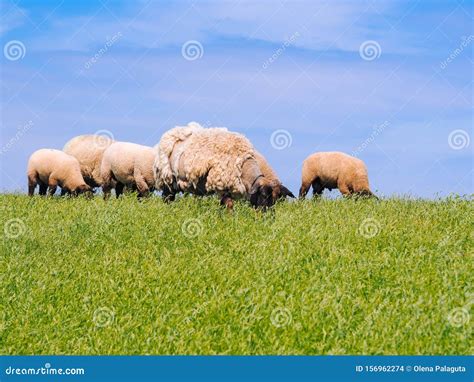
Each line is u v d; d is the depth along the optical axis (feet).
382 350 26.08
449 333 27.35
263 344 27.25
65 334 29.04
